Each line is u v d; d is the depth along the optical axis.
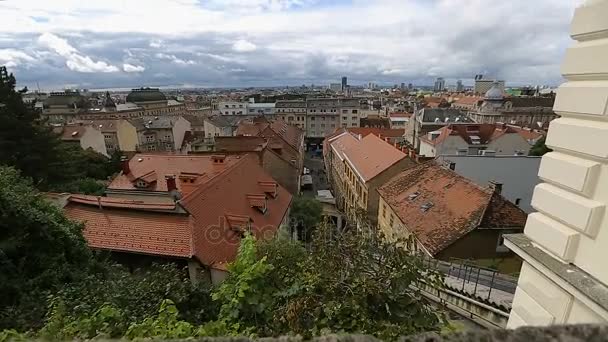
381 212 22.66
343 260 4.48
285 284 5.16
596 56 2.04
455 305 8.45
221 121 73.75
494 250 14.16
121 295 7.32
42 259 8.41
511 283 11.00
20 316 6.62
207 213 14.12
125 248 12.05
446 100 115.44
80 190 25.62
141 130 69.00
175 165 22.19
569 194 2.24
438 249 13.98
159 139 70.38
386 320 3.74
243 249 5.62
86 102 118.50
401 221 17.70
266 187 20.55
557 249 2.29
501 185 21.58
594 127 2.04
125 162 21.53
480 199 15.12
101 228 12.80
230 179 18.16
